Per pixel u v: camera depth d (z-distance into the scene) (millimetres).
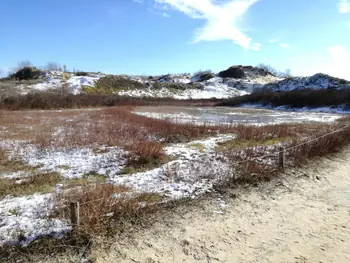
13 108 33219
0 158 10219
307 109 40812
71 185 7684
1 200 6648
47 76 59312
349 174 9422
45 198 6609
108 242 5051
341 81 54219
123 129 16406
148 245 5109
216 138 15016
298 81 61500
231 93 76812
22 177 8391
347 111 35781
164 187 7516
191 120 24594
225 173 8523
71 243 4906
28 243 4844
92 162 9969
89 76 66250
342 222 6133
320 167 9852
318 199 7367
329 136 12594
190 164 9562
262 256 4934
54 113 28516
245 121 24734
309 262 4781
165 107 44062
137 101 48219
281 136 15219
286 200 7234
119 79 68625
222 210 6520
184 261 4758
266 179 8391
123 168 9344
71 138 13680
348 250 5098
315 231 5758
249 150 10945
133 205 6074
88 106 40688
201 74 107312
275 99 47812
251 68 106750
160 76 103062
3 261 4461
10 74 64812
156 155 10367
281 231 5746
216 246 5180
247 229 5789
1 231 5113
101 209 5656
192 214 6254
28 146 12273
